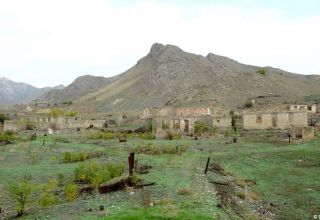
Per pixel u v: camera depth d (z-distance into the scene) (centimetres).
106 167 3525
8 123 10294
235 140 6222
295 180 3534
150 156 4784
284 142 5912
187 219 1928
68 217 2194
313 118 8238
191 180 2969
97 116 13450
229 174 3653
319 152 4781
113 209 2248
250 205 2647
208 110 10338
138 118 11750
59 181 3556
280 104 11369
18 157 5447
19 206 2534
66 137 8069
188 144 5997
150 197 2473
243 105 12275
